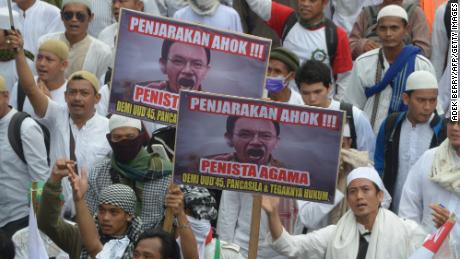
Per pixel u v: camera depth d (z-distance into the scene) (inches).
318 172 637.3
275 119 633.0
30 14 954.1
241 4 987.3
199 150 631.2
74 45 896.9
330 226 693.9
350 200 683.4
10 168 774.5
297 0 1016.2
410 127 800.9
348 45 920.9
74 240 649.0
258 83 657.6
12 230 775.7
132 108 654.5
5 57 861.8
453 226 674.2
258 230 641.0
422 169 743.1
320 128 635.5
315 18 922.1
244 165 633.6
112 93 653.9
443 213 653.9
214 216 670.5
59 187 631.8
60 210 637.3
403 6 975.6
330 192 637.3
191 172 631.8
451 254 626.8
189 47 654.5
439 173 735.1
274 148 634.2
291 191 637.3
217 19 925.2
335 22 1038.4
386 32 869.8
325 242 687.7
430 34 987.3
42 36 908.6
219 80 656.4
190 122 629.9
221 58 655.8
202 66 654.5
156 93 655.1
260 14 936.9
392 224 678.5
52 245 684.1
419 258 623.2
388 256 673.0
